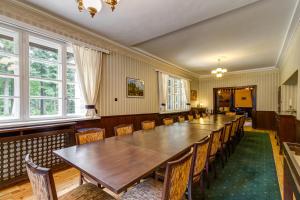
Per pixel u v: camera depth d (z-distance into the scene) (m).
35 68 2.94
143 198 1.36
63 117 3.24
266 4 2.57
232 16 2.93
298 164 1.18
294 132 3.87
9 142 2.34
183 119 4.76
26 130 2.54
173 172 1.12
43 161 2.72
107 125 4.00
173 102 7.03
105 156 1.56
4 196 2.11
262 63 6.38
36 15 2.74
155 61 5.73
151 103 5.53
